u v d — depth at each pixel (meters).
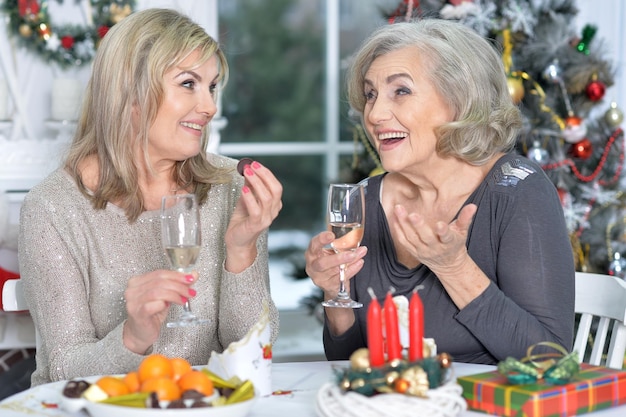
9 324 3.07
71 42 3.85
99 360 1.79
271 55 10.70
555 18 3.59
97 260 2.05
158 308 1.65
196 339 2.07
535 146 3.56
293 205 9.79
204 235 2.14
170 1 4.16
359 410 1.35
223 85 2.16
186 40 2.00
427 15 3.37
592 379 1.50
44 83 4.09
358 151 3.75
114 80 2.01
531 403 1.42
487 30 3.54
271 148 4.98
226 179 2.19
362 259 2.02
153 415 1.32
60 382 1.68
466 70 1.96
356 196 1.76
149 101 1.99
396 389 1.36
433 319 1.95
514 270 1.91
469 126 1.95
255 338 1.58
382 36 2.01
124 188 2.06
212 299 2.10
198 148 2.06
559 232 1.94
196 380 1.42
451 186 2.04
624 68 4.30
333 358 2.05
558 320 1.88
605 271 3.72
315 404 1.44
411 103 1.96
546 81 3.64
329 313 2.01
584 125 3.68
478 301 1.80
